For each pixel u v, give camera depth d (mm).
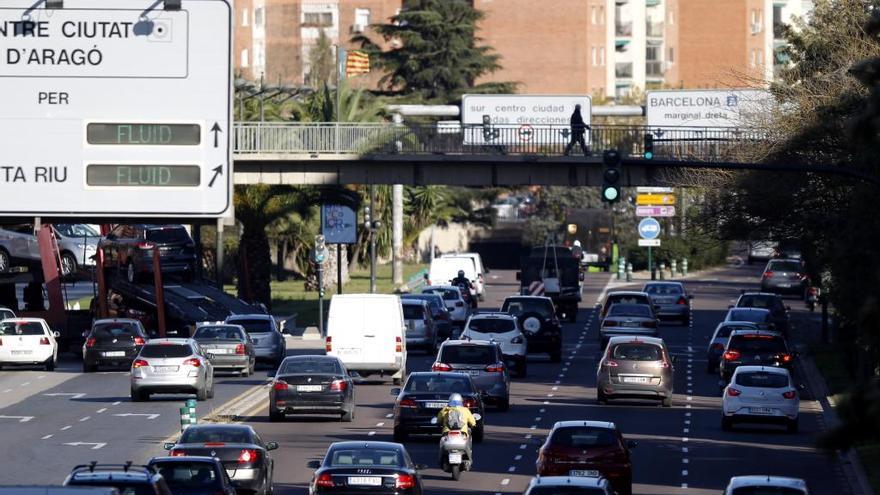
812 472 92500
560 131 194000
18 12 124750
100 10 124688
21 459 92500
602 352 171875
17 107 124875
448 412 88562
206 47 125312
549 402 128500
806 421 119875
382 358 137000
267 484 77188
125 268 172250
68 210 125500
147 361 123812
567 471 78188
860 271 81625
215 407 121750
